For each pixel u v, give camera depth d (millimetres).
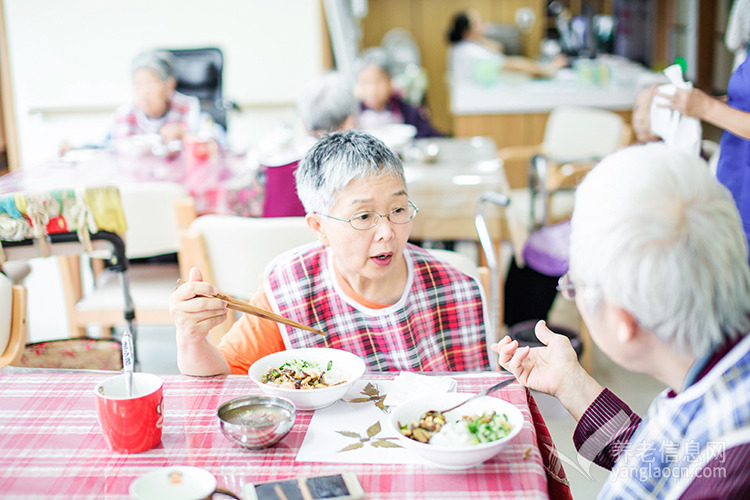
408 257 1581
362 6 7090
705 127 5051
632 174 935
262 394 1341
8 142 5402
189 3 5246
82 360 1920
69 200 2312
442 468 1100
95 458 1147
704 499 891
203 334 1358
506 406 1203
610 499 1038
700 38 5688
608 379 3055
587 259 944
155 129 4039
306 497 1020
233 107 4676
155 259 3395
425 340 1581
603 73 5684
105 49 5293
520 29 7637
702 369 947
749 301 925
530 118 5656
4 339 1848
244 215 3076
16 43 5254
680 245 900
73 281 2852
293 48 5320
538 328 1391
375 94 4578
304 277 1558
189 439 1195
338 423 1239
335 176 1425
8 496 1050
